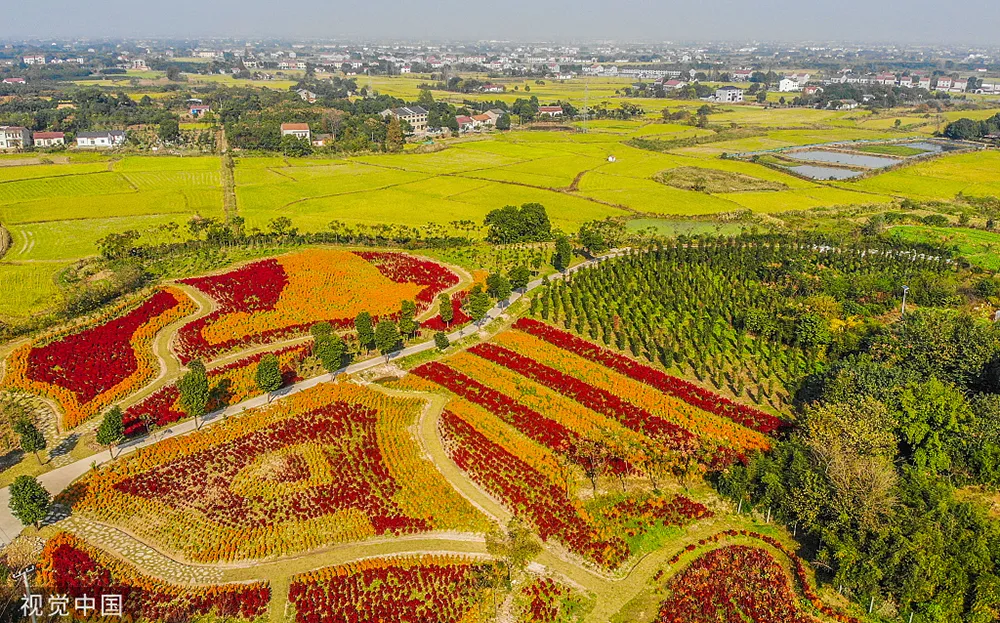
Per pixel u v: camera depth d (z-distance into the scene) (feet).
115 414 213.87
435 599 166.81
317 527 189.57
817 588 171.53
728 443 229.04
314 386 263.70
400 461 217.97
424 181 612.70
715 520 196.34
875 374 231.50
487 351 291.99
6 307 324.19
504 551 180.86
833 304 320.09
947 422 209.87
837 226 481.05
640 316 326.03
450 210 523.70
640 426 238.07
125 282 344.49
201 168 637.71
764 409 250.37
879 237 434.71
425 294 349.61
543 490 205.16
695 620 162.30
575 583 173.68
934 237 444.96
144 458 216.74
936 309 304.30
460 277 380.78
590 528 190.80
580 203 549.54
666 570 178.09
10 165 620.49
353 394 256.32
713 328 313.94
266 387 247.91
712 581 173.68
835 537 173.78
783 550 184.34
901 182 619.67
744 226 490.49
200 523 190.60
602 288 356.79
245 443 225.97
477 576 173.47
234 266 384.27
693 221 509.76
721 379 269.85
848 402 219.61
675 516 197.36
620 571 177.88
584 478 213.25
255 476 210.18
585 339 306.55
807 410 219.00
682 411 247.29
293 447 224.53
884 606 161.38
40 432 225.76
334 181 605.31
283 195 553.23
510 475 211.82
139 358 276.21
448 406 251.39
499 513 196.75
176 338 297.12
